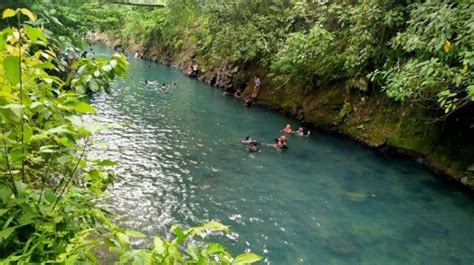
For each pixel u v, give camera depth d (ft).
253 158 45.06
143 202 30.96
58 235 6.65
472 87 28.94
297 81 66.80
